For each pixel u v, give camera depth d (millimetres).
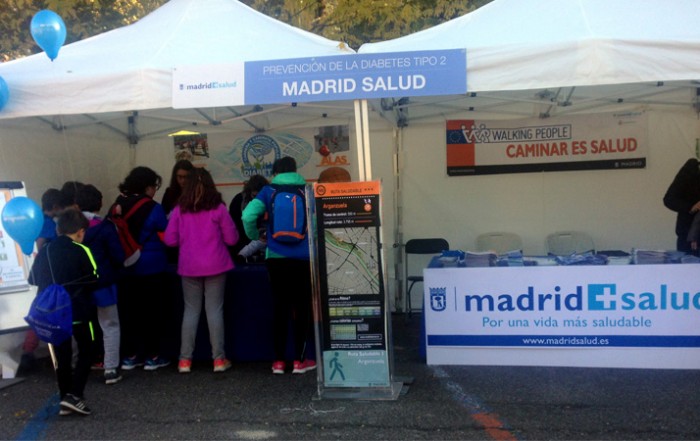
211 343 5176
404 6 9352
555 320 4875
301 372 5059
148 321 5219
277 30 5148
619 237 6766
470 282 4977
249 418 4191
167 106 4453
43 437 3979
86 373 4320
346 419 4113
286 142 7297
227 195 7480
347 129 7145
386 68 4254
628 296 4750
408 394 4492
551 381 4621
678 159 6590
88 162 7172
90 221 5059
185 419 4211
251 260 5973
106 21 9164
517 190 6914
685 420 3879
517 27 4555
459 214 7031
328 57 4293
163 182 7602
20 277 4996
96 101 4500
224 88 4375
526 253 6945
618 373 4715
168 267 5418
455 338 5047
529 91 6453
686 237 5953
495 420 4000
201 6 5492
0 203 4879
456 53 4191
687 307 4688
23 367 5539
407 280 6895
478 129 6922
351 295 4473
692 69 3984
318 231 4477
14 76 4590
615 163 6711
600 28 4258
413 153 7059
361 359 4488
